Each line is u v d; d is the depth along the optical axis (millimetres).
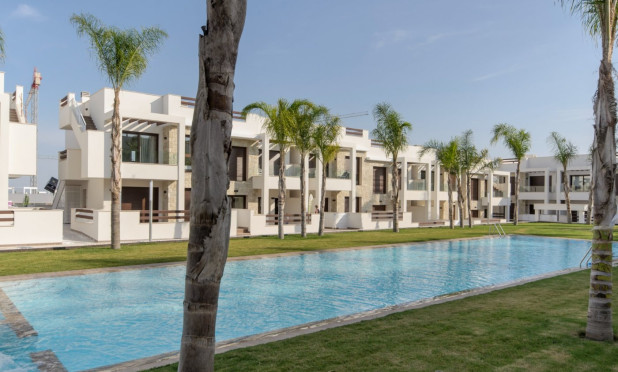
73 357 6410
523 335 6316
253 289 11297
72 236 20828
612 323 6742
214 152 3033
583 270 13398
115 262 13633
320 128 23969
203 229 3027
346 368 4980
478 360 5273
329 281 12461
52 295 9984
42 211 17859
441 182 42562
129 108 23906
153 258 14531
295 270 13992
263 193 27031
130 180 24094
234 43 3113
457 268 15078
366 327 6789
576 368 5066
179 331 7707
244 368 4957
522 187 51969
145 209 24922
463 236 25812
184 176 24109
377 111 28000
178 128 23250
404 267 15125
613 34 6285
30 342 6973
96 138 21547
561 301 8727
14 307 8812
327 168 31938
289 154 31281
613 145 6199
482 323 6992
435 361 5230
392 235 25906
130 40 16109
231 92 3121
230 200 3119
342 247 18938
